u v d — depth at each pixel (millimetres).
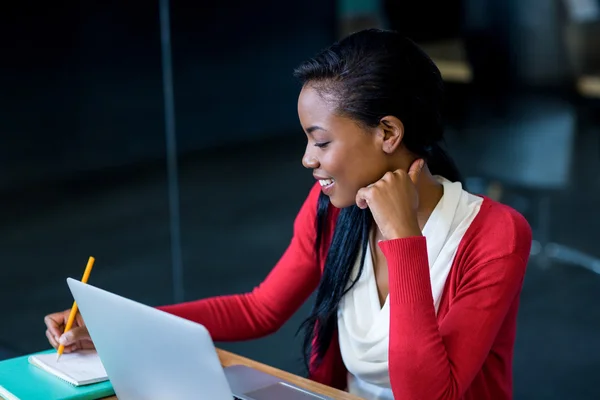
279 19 4480
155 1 4719
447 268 1366
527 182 3445
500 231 1351
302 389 1319
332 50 1299
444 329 1301
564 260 3557
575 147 3322
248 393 1306
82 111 4789
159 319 1033
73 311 1429
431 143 1344
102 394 1299
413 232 1278
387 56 1273
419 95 1293
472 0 3352
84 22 4711
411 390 1236
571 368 2883
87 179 4754
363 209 1432
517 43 3299
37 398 1262
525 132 3393
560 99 3277
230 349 3150
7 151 4652
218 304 1623
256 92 4711
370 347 1416
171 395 1122
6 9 4531
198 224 4477
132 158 4828
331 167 1306
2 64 4527
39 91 4641
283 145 4762
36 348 3254
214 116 4809
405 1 3537
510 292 1324
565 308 3285
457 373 1258
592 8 3109
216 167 4859
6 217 4461
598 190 3332
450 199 1381
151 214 4547
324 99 1280
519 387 2793
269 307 1625
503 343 1421
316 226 1557
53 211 4543
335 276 1465
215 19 4699
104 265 4062
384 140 1296
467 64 3424
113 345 1168
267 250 4152
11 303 3670
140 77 4762
